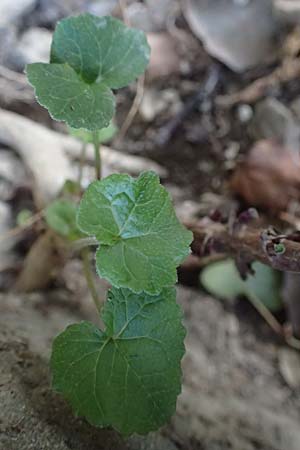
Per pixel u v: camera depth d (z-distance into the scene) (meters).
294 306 0.34
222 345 0.34
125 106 0.40
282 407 0.31
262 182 0.37
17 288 0.34
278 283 0.35
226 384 0.31
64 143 0.37
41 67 0.23
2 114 0.37
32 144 0.36
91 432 0.22
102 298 0.33
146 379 0.21
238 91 0.41
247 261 0.25
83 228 0.21
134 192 0.21
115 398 0.21
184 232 0.21
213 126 0.40
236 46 0.41
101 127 0.22
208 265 0.35
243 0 0.41
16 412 0.21
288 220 0.36
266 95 0.40
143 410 0.21
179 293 0.35
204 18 0.41
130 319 0.21
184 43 0.42
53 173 0.35
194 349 0.33
